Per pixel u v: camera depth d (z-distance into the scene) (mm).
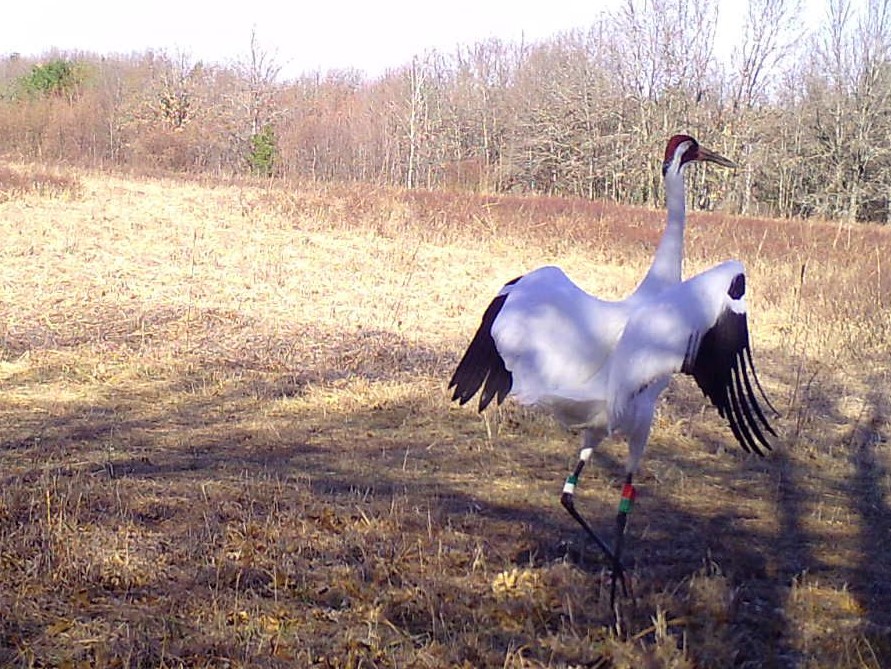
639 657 4492
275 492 6637
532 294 4977
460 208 21906
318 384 9906
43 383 9742
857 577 5691
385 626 4793
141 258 15609
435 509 6465
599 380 4816
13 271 14102
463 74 47688
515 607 5023
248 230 18531
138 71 46531
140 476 6930
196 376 10148
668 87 41938
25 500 6227
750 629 4965
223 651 4477
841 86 40344
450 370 10594
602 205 26969
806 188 41000
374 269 16203
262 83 42688
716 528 6434
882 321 13055
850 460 8141
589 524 6387
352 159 41062
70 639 4551
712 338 4566
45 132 37469
